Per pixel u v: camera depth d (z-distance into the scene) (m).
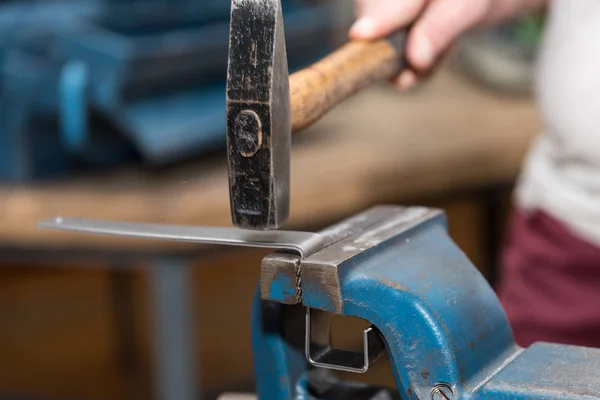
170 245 1.54
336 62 0.82
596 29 1.17
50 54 1.72
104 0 1.96
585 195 1.26
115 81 1.65
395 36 0.95
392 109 2.28
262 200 0.68
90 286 3.10
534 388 0.66
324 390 0.78
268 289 0.70
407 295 0.67
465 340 0.69
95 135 1.75
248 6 0.65
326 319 0.75
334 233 0.74
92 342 2.79
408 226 0.77
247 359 2.62
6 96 1.70
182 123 1.75
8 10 1.81
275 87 0.66
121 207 1.56
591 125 1.18
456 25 1.03
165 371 1.62
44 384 2.56
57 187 1.71
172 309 1.58
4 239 1.60
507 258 1.48
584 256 1.30
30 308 2.97
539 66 1.31
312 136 2.02
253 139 0.67
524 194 1.40
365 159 1.81
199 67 1.79
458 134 2.01
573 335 1.35
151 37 1.79
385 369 2.20
